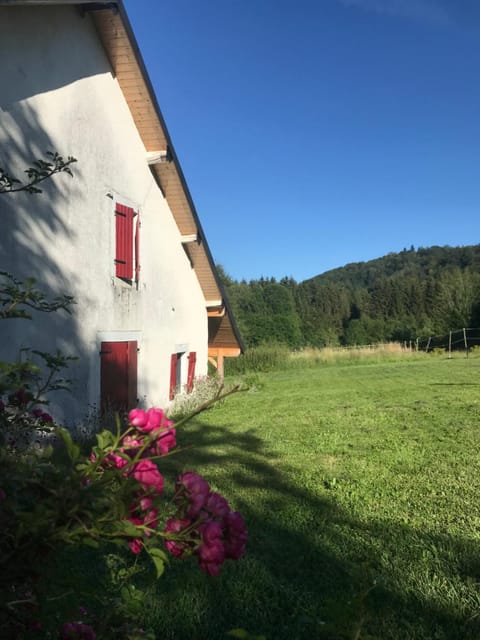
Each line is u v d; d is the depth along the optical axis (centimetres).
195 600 320
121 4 800
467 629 286
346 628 136
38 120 700
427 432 823
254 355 2938
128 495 115
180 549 116
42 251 708
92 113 840
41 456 133
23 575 121
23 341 661
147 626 289
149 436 119
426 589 329
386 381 1802
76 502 113
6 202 638
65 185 763
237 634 109
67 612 147
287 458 696
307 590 330
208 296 1457
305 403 1273
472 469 605
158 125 991
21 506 123
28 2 572
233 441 820
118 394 915
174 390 1193
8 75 639
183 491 118
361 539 410
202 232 1241
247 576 349
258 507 491
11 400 211
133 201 988
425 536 415
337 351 3206
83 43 811
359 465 643
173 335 1202
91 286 831
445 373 1991
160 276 1125
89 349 820
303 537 414
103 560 354
